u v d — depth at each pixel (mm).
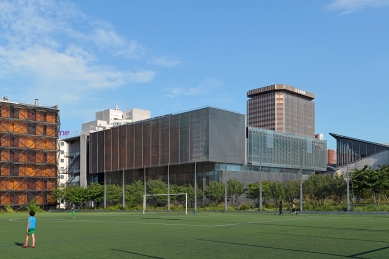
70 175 141000
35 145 112188
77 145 140125
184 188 96062
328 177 79062
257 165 110250
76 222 46500
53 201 114312
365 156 125125
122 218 55062
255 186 90938
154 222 43219
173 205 98188
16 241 25047
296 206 73750
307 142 127688
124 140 115188
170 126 104125
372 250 18031
